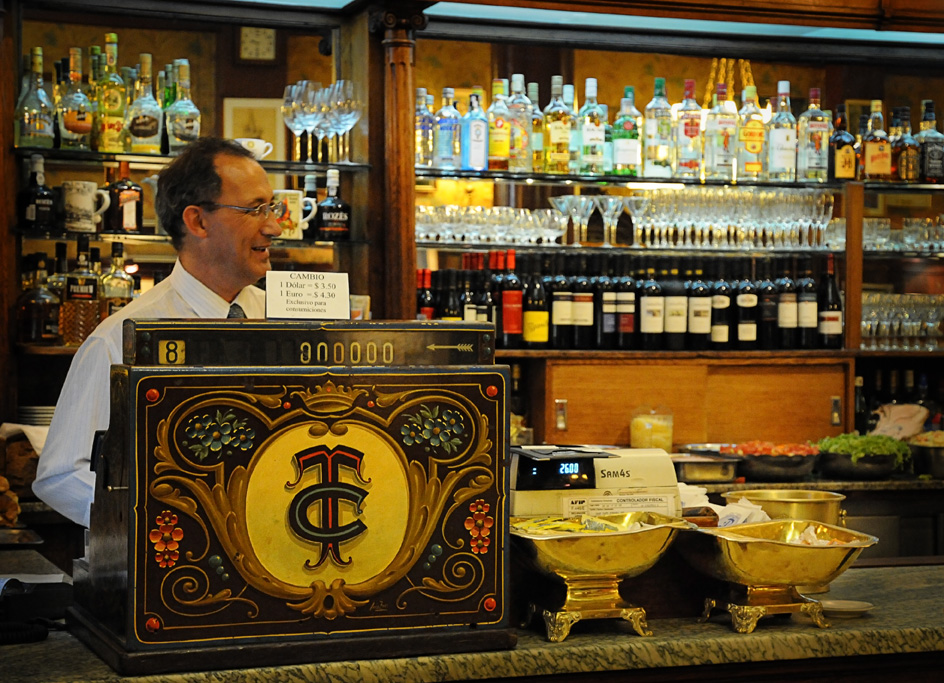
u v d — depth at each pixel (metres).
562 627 1.99
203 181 2.58
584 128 5.27
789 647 2.03
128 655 1.71
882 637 2.08
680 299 5.36
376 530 1.83
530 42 5.39
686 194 5.38
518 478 2.18
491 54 5.39
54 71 4.78
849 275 5.52
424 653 1.85
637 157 5.31
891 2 5.22
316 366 1.81
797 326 5.53
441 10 5.05
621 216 5.40
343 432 1.81
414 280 4.89
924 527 5.33
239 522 1.76
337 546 1.81
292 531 1.78
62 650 1.89
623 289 5.29
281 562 1.78
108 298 4.70
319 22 5.02
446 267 5.26
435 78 5.33
